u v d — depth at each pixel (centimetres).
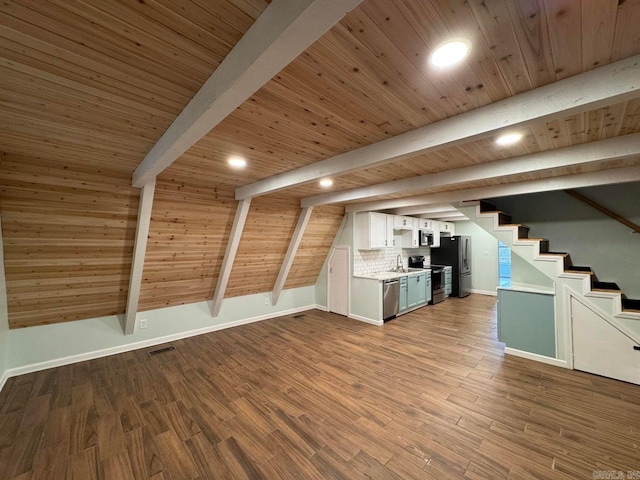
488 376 311
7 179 227
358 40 107
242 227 389
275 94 147
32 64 121
